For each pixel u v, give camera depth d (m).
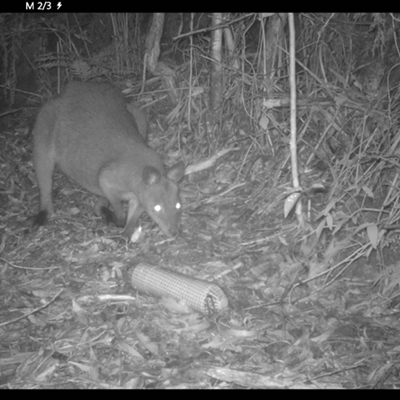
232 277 4.89
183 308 4.75
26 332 4.73
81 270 4.97
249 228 5.09
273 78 5.23
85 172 5.28
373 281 4.85
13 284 4.94
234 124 5.41
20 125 5.86
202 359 4.60
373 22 5.10
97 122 5.28
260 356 4.61
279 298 4.81
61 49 5.89
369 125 5.07
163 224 5.10
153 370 4.57
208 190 5.31
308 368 4.58
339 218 4.89
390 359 4.61
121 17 5.89
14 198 5.46
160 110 5.71
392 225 4.75
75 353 4.64
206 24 5.80
